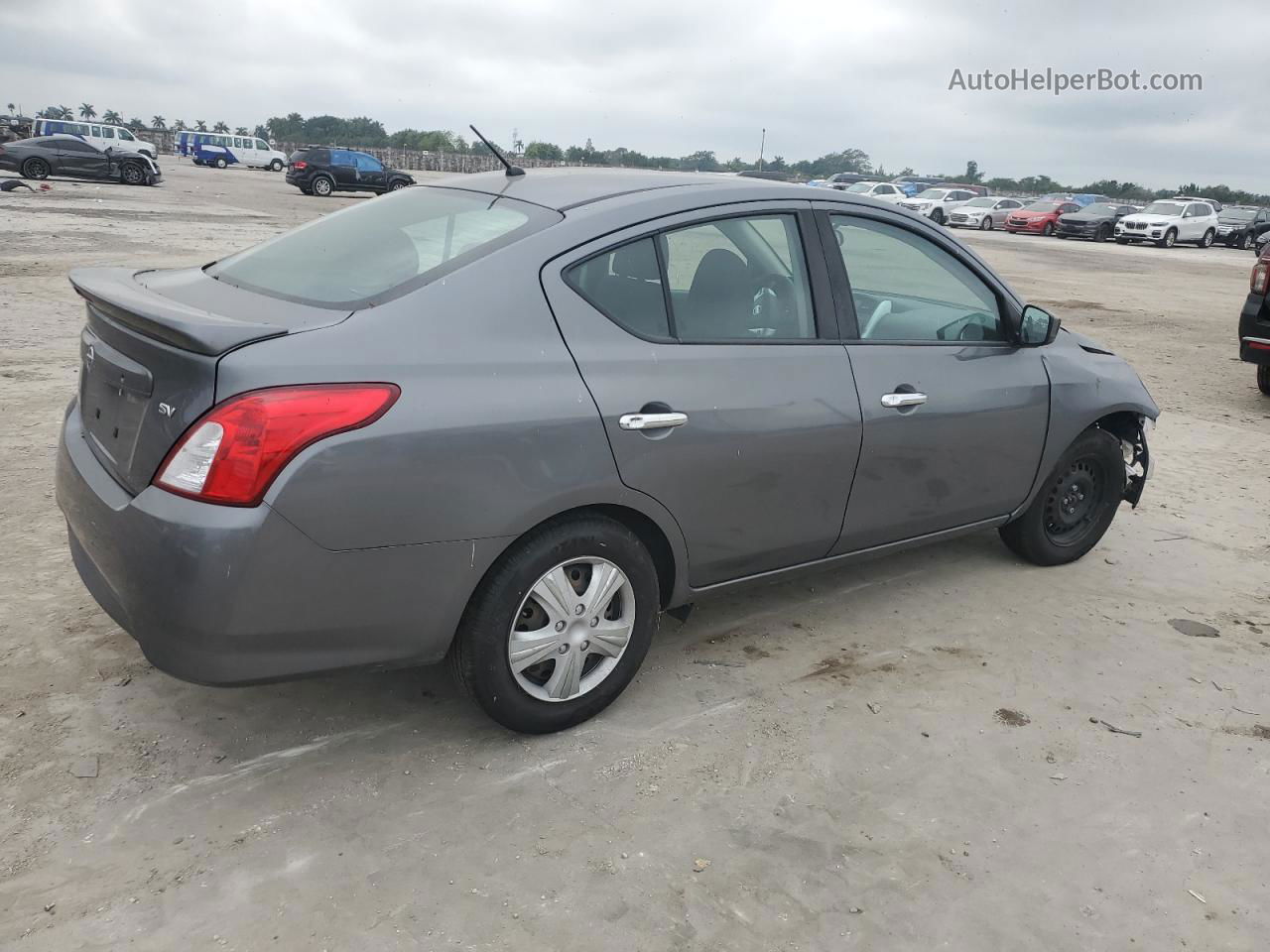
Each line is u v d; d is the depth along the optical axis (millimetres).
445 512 2582
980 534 5176
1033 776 3035
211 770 2836
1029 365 4156
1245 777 3096
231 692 3227
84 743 2912
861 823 2770
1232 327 13828
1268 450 7086
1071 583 4543
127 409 2631
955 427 3824
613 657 3113
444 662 3506
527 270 2820
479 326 2699
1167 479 6254
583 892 2443
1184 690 3615
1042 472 4328
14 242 14312
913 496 3805
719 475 3141
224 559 2334
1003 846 2711
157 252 14117
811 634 3904
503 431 2643
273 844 2551
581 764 2967
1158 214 35375
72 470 2785
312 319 2580
